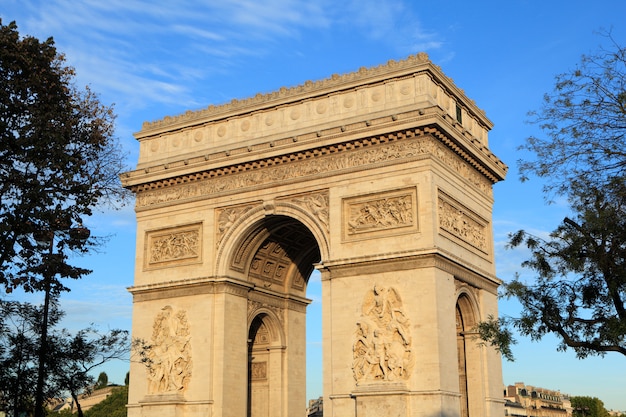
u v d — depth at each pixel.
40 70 64.81
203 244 101.62
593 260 59.28
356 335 86.62
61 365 70.06
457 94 98.44
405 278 85.44
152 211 107.44
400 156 89.19
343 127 92.19
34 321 68.62
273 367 109.31
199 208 103.38
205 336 97.69
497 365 97.88
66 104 67.12
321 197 93.88
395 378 82.44
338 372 87.00
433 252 83.81
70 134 65.94
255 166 99.50
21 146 62.47
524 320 62.56
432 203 85.94
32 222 64.19
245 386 99.81
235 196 100.50
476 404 93.50
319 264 91.56
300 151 95.25
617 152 57.66
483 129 107.81
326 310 90.25
